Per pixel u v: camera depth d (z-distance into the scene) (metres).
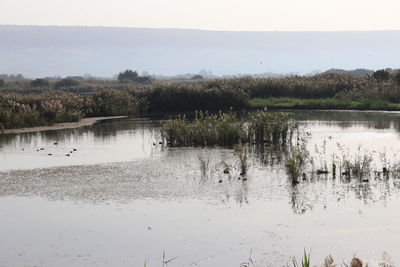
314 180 16.81
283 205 14.12
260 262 10.60
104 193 15.57
